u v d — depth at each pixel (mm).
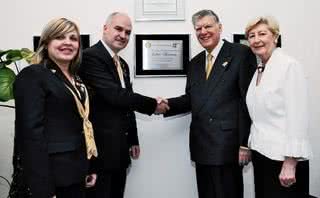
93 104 2076
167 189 2676
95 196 2082
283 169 1778
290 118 1736
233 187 2189
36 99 1499
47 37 1644
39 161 1466
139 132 2648
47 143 1523
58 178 1558
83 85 1813
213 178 2199
